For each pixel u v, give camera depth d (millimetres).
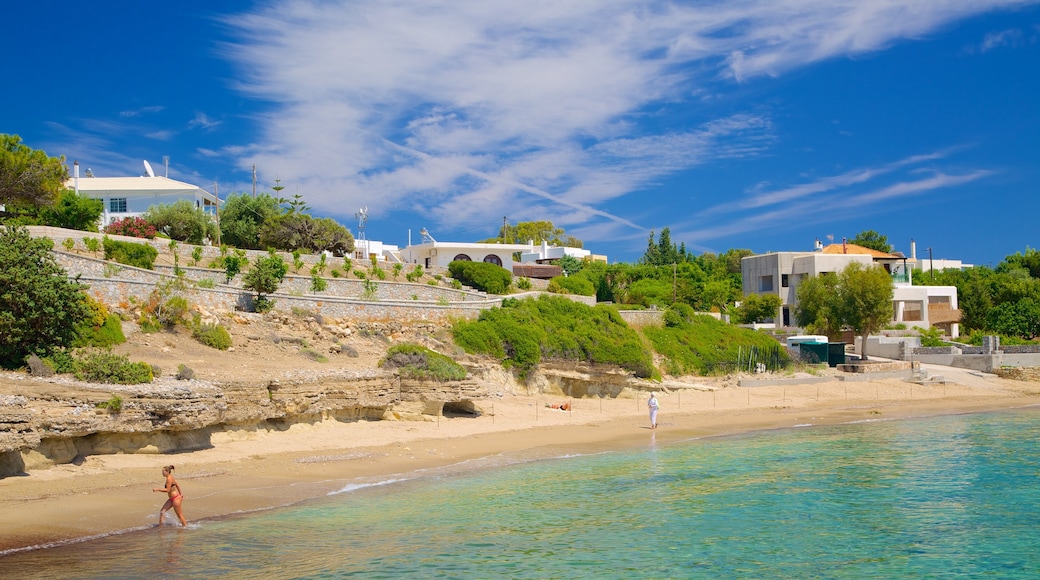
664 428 44906
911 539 21656
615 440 40094
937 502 26062
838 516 24141
